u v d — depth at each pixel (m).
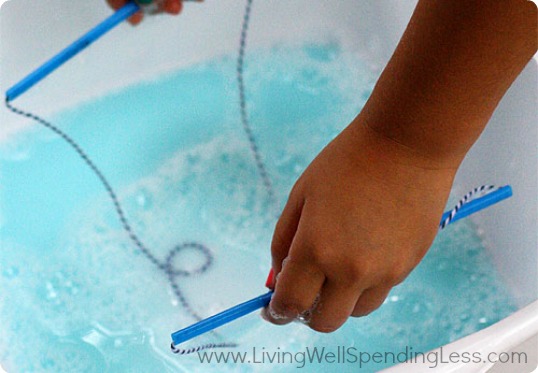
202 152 1.07
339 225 0.60
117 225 1.01
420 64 0.57
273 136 1.09
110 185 1.04
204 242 1.01
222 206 1.03
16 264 0.96
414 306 0.93
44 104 1.03
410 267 0.63
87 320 0.92
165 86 1.09
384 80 0.61
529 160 0.90
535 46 0.57
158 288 0.96
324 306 0.63
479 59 0.56
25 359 0.88
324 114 1.11
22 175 1.01
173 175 1.05
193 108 1.09
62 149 1.03
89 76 1.04
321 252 0.60
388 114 0.60
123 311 0.94
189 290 0.97
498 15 0.54
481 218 0.98
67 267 0.97
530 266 0.91
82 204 1.02
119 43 1.03
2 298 0.92
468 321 0.92
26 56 0.98
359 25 1.13
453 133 0.60
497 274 0.95
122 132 1.06
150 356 0.90
